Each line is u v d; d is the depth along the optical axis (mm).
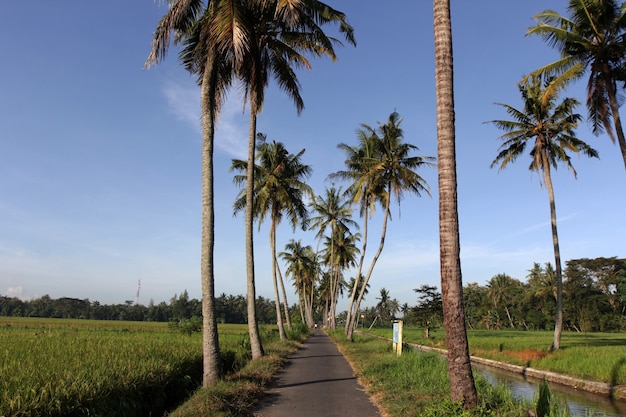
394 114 31281
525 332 64125
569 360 19312
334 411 8961
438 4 8453
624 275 63562
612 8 17906
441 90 8203
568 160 25281
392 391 10391
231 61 12852
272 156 29109
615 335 51125
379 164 29922
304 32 17172
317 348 27234
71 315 116812
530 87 25562
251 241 18578
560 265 24969
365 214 35250
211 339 11125
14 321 63750
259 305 143500
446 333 7668
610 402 13898
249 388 10453
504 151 27203
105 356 11828
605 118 19375
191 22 12695
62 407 6875
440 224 7914
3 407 6262
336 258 56344
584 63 19453
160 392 9977
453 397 7426
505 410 7871
